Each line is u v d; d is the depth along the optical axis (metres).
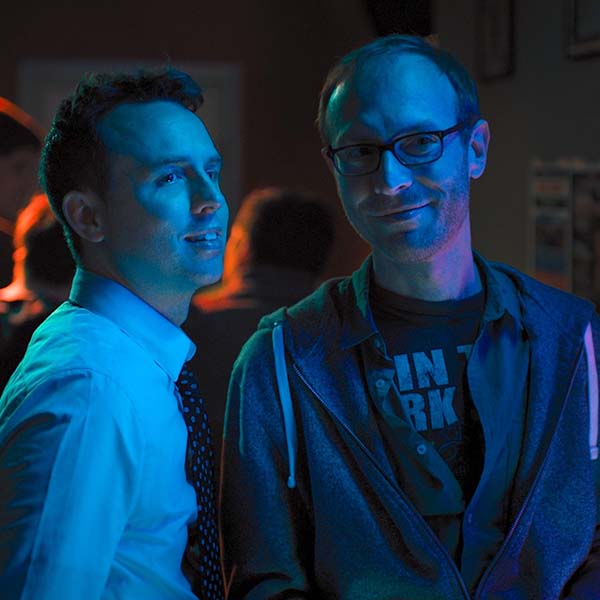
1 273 2.90
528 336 1.62
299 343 1.64
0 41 8.00
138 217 1.50
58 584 1.29
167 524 1.47
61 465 1.32
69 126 1.53
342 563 1.58
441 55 1.59
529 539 1.57
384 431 1.60
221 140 8.27
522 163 3.38
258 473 1.63
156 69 1.58
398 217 1.54
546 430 1.58
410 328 1.63
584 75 2.90
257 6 8.14
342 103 1.56
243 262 2.87
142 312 1.53
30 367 1.42
